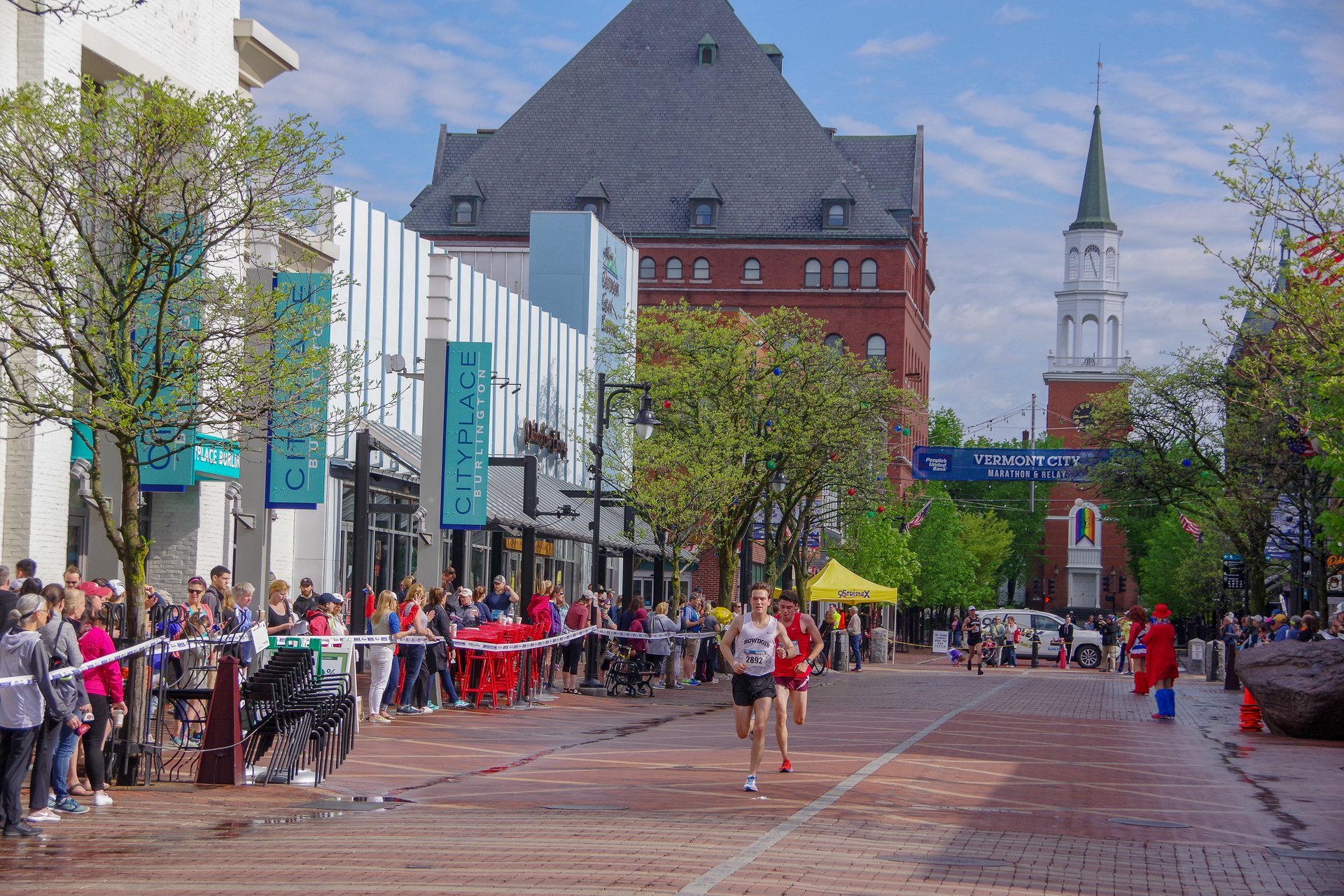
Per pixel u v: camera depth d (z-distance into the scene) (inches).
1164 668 1066.7
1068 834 484.4
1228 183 846.5
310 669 655.1
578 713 943.0
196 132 575.2
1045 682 1689.2
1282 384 991.0
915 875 394.9
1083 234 5753.0
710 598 2375.7
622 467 1509.6
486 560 1526.8
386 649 810.8
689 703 1092.5
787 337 1633.9
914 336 3814.0
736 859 406.3
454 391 1119.0
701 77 3659.0
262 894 353.1
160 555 931.3
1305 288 839.1
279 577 1072.8
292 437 638.5
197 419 580.7
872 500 1822.1
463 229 3479.3
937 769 663.1
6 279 572.1
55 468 799.1
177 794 530.9
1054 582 5083.7
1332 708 896.9
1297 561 1734.7
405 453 1192.2
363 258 1237.7
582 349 1888.5
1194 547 3085.6
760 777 606.2
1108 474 1892.2
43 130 571.5
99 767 502.6
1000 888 382.0
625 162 3595.0
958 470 2161.7
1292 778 685.9
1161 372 1845.5
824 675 1763.0
